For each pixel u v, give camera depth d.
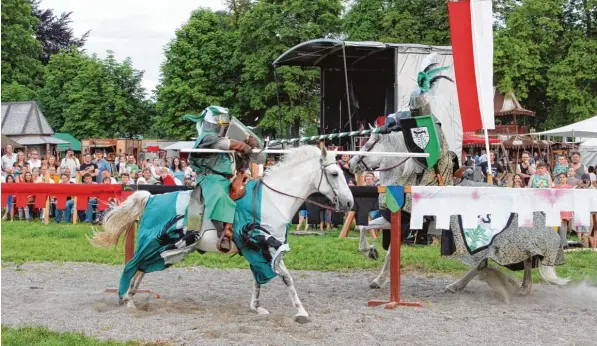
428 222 9.14
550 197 8.49
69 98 44.50
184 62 39.41
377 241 14.42
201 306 8.33
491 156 18.00
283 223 7.74
